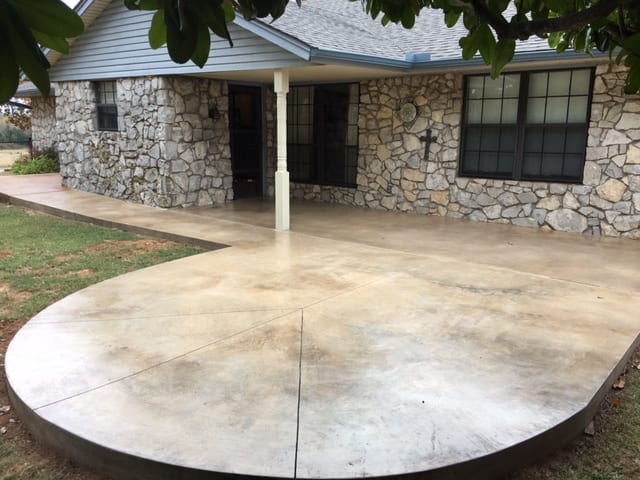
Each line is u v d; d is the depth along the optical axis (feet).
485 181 27.14
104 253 22.06
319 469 7.64
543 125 25.30
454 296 15.49
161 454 7.94
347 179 32.91
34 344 11.98
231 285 16.46
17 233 25.66
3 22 2.76
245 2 3.85
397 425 8.79
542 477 8.39
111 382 10.21
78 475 8.39
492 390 10.00
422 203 29.40
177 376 10.46
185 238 23.79
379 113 30.09
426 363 11.13
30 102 55.98
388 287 16.30
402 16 5.53
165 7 3.17
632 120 22.74
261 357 11.35
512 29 4.91
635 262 19.72
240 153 35.47
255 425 8.75
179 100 30.32
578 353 11.68
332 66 23.39
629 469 8.61
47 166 51.03
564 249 21.75
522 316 13.93
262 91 35.19
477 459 7.95
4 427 9.75
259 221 27.48
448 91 27.30
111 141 33.83
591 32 6.48
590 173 24.14
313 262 19.30
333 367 10.91
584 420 9.52
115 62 31.83
